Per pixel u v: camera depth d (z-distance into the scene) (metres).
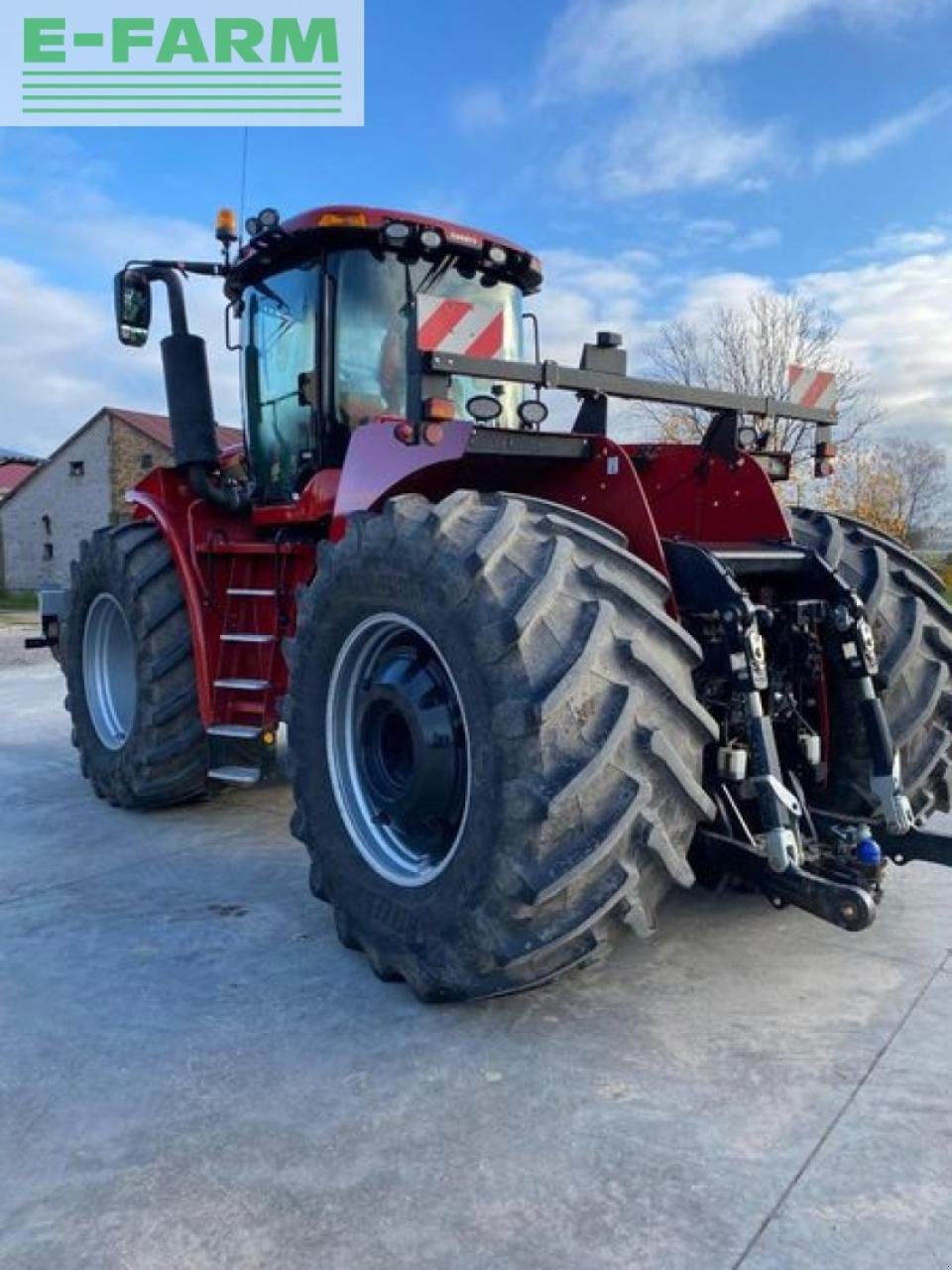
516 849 2.32
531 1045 2.52
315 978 2.94
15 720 7.72
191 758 4.71
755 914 3.30
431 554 2.55
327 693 3.04
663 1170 2.01
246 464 4.75
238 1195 1.97
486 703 2.38
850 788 3.04
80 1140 2.16
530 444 2.85
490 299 4.34
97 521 41.06
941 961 2.95
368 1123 2.19
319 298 4.04
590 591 2.45
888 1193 1.93
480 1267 1.76
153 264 4.53
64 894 3.73
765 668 2.64
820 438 3.51
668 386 3.05
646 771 2.36
